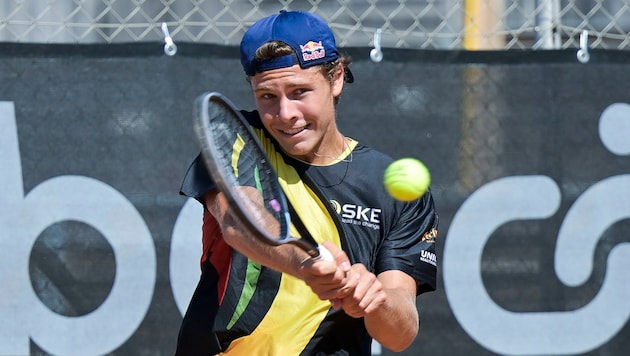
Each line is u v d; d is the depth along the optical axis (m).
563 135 14.23
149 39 18.39
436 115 14.09
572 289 14.11
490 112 14.16
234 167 7.73
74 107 13.48
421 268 8.54
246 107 13.75
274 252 7.11
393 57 14.07
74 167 13.44
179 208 13.54
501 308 13.99
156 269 13.48
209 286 8.43
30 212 13.34
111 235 13.44
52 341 13.27
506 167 14.12
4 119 13.35
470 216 14.02
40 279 13.31
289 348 8.16
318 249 6.73
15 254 13.28
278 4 18.81
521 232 14.09
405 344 8.18
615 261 14.22
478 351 13.91
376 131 13.99
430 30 19.20
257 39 7.95
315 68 7.99
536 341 14.01
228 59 13.77
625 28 19.44
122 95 13.55
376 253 8.52
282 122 8.02
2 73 13.38
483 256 13.99
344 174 8.48
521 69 14.23
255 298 8.27
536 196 14.15
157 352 13.43
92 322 13.36
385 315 7.66
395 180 7.88
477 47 17.66
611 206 14.24
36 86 13.45
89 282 13.38
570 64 14.29
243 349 8.17
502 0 17.70
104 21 18.31
